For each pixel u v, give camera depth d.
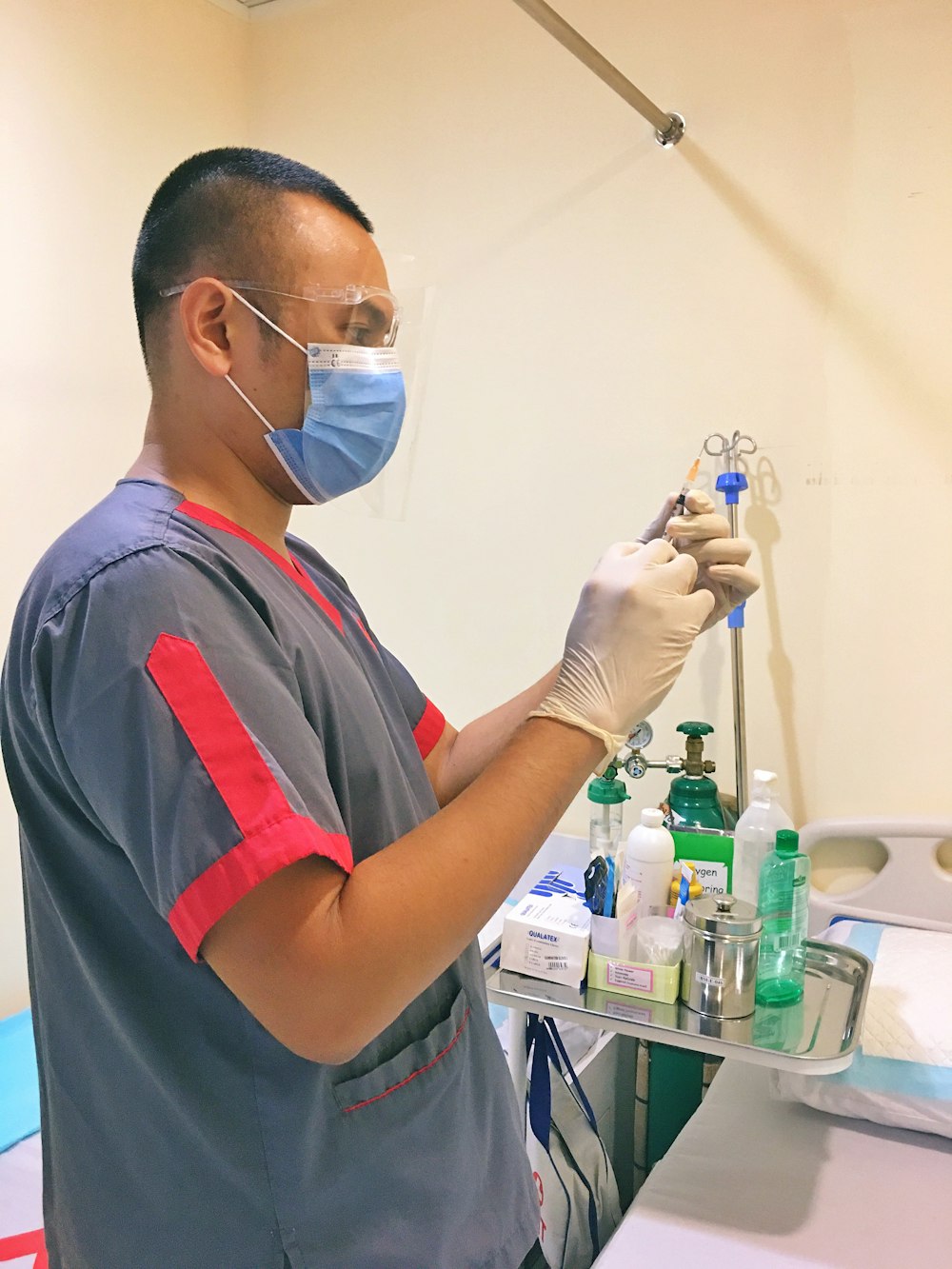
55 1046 0.83
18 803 0.81
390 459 1.02
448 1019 0.91
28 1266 1.14
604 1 1.85
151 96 2.10
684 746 1.87
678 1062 1.77
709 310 1.80
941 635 1.66
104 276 2.04
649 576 0.90
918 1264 1.08
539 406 1.98
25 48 1.87
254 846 0.64
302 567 1.03
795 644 1.77
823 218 1.69
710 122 1.77
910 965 1.45
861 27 1.63
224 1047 0.77
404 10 2.07
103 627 0.69
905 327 1.65
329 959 0.63
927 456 1.65
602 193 1.88
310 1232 0.79
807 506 1.74
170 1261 0.79
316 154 2.22
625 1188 1.82
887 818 1.68
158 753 0.65
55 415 1.96
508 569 2.04
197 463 0.86
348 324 0.87
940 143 1.60
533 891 1.52
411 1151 0.85
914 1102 1.28
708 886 1.50
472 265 2.03
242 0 2.25
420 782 0.99
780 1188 1.21
